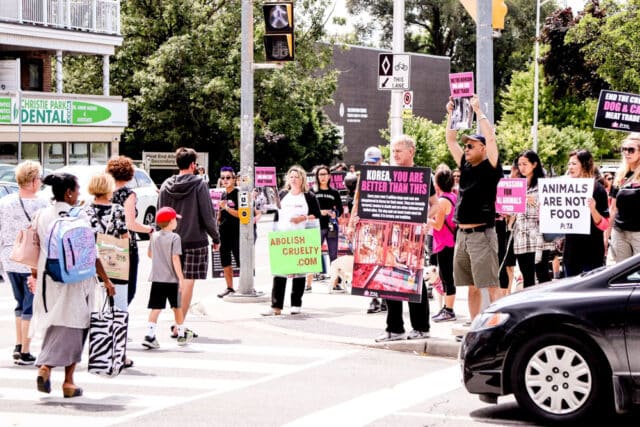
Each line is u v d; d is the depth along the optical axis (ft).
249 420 26.99
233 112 148.66
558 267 53.47
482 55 38.65
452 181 43.34
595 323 25.67
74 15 125.39
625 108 41.83
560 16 162.30
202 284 61.82
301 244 46.26
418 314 38.63
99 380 32.48
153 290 38.47
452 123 35.29
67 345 29.50
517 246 43.50
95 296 32.73
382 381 32.50
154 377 33.01
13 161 115.85
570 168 36.96
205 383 32.07
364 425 26.45
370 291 37.96
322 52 161.89
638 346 25.29
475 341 27.20
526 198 41.01
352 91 198.59
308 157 174.81
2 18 113.80
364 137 201.87
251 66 50.57
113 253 32.83
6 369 34.35
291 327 43.01
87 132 126.00
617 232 36.11
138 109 153.17
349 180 56.03
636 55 120.57
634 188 35.63
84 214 29.96
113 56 153.28
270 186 63.62
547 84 169.89
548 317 26.22
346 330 42.16
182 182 40.50
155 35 152.76
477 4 38.65
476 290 36.73
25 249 29.99
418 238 37.35
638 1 120.16
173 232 39.81
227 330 43.37
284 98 152.25
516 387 26.68
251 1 50.47
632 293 25.64
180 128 150.92
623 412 25.63
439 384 32.01
